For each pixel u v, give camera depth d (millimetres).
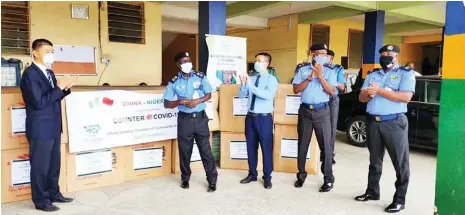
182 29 10859
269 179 4105
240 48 5445
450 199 2164
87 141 3877
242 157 4797
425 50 14055
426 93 5555
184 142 3961
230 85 4785
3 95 3459
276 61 10742
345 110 6629
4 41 5824
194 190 4008
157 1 7406
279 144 4715
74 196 3762
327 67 3934
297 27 9969
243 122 4734
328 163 3996
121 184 4172
